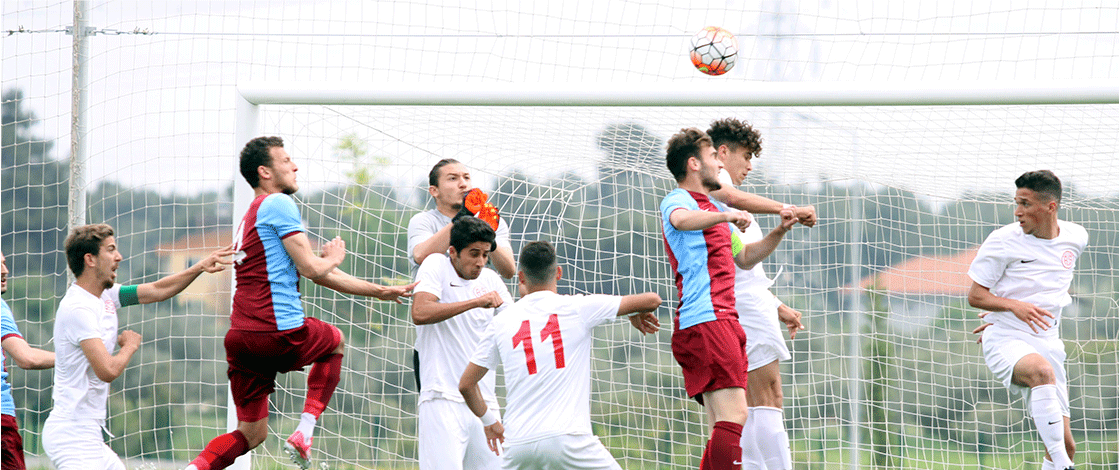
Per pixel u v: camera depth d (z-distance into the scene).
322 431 28.59
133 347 17.44
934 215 27.66
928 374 29.67
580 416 14.67
